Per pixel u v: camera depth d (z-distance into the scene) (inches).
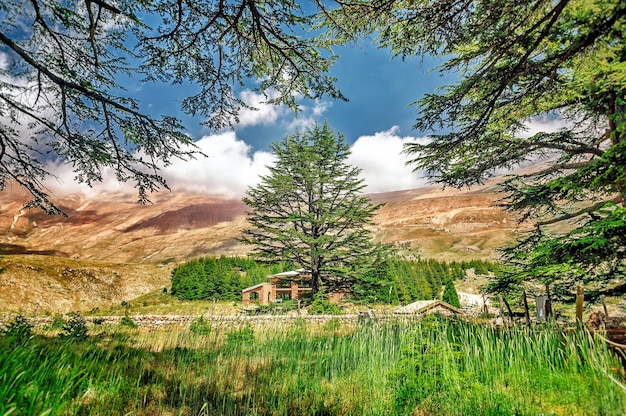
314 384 203.3
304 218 956.6
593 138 365.7
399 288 1542.8
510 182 399.5
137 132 249.0
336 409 169.5
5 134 246.1
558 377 159.2
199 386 215.9
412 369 176.7
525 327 246.1
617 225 258.8
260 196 938.7
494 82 219.1
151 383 216.8
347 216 932.0
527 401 142.6
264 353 297.0
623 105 292.5
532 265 346.9
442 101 225.9
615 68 169.8
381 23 193.6
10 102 223.0
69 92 236.5
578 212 363.9
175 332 473.4
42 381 144.2
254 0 192.2
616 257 295.9
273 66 241.9
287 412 176.9
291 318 512.1
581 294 245.4
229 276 2287.2
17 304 2112.5
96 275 2751.0
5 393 116.3
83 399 158.2
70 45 224.4
